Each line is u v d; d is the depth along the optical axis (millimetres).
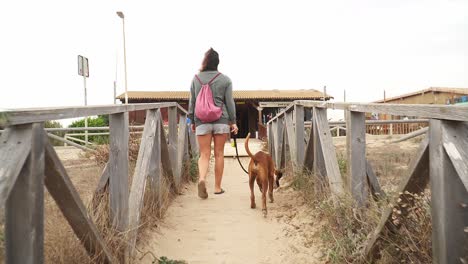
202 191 5652
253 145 17656
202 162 5773
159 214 4430
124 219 3096
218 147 5918
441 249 2061
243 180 7969
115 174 3062
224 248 3846
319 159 4598
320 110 4523
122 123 3094
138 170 3766
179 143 6773
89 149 8125
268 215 4879
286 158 7730
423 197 2568
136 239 3535
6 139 1633
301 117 6000
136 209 3471
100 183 3176
